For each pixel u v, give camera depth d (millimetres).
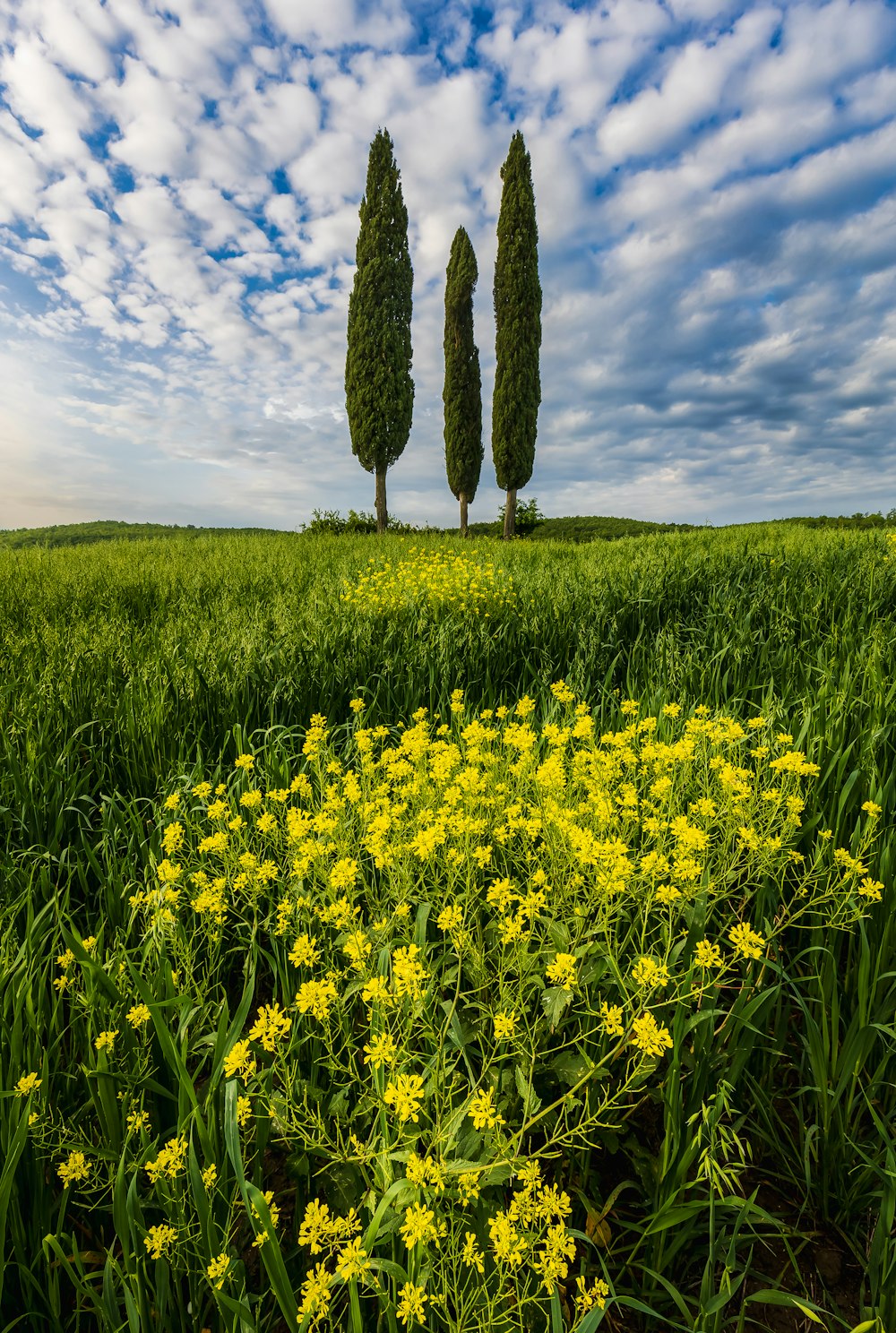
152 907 1908
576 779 2285
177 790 2660
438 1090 1328
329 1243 1118
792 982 1646
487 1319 1106
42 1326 1250
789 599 4934
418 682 3844
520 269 19750
